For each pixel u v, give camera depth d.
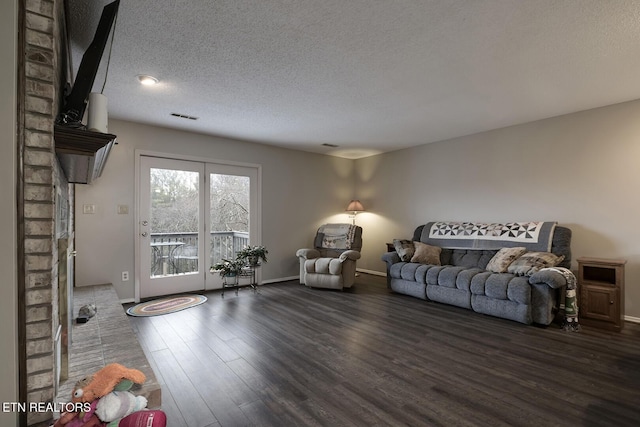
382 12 1.91
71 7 1.85
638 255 3.32
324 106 3.49
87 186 3.78
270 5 1.84
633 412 1.83
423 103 3.42
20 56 1.17
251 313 3.66
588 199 3.63
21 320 1.16
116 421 1.15
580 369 2.34
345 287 4.82
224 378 2.21
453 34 2.13
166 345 2.76
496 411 1.84
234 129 4.39
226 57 2.44
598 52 2.36
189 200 4.55
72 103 1.61
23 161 1.19
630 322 3.36
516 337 2.96
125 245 4.01
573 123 3.74
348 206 6.18
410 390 2.06
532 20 1.97
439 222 4.89
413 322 3.37
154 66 2.57
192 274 4.59
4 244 1.12
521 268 3.45
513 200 4.25
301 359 2.50
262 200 5.24
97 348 2.04
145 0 1.79
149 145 4.18
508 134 4.30
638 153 3.32
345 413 1.82
